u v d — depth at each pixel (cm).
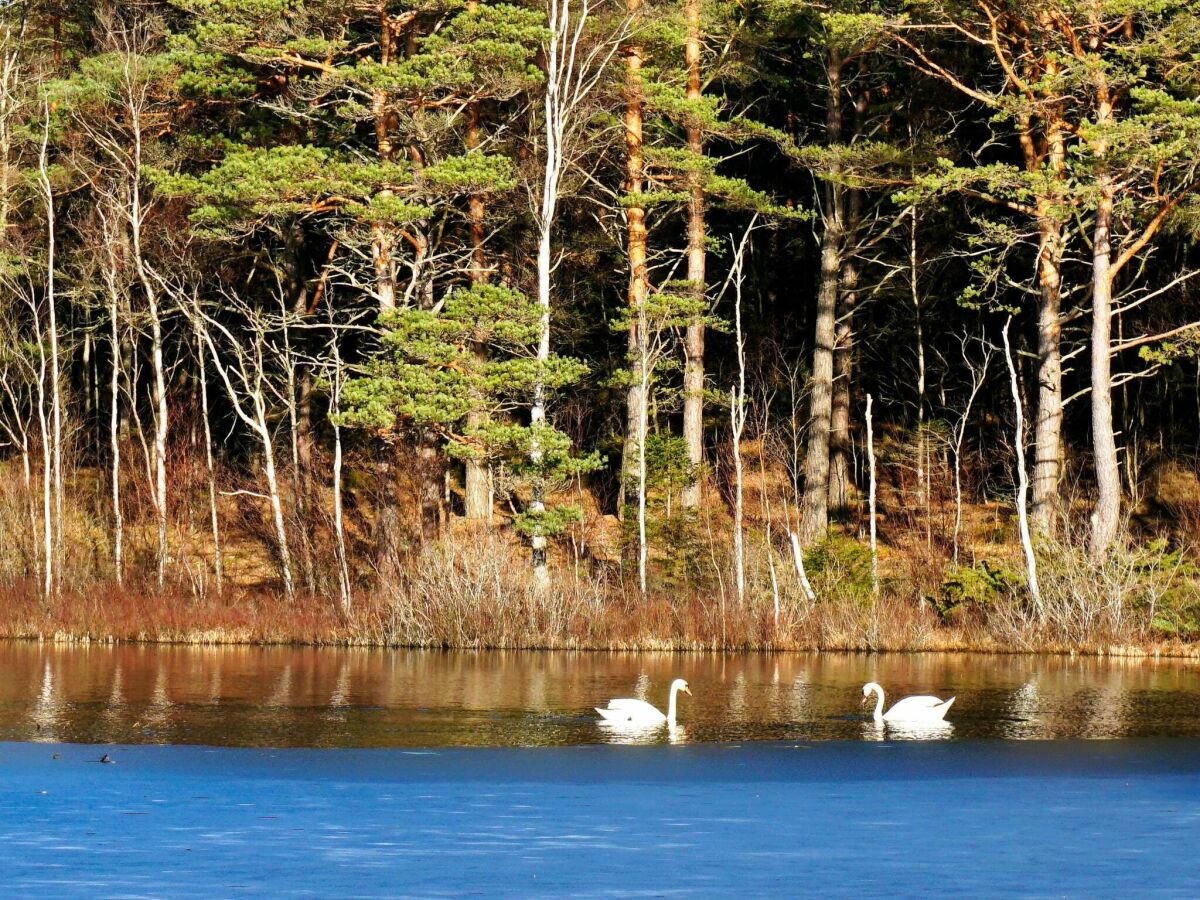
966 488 14188
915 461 14150
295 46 10706
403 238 13225
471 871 3659
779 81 12775
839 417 14025
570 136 11581
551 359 10275
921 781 4881
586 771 5028
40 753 5319
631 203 11331
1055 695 7238
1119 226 11962
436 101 11094
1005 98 10725
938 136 11962
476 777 4903
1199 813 4394
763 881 3584
